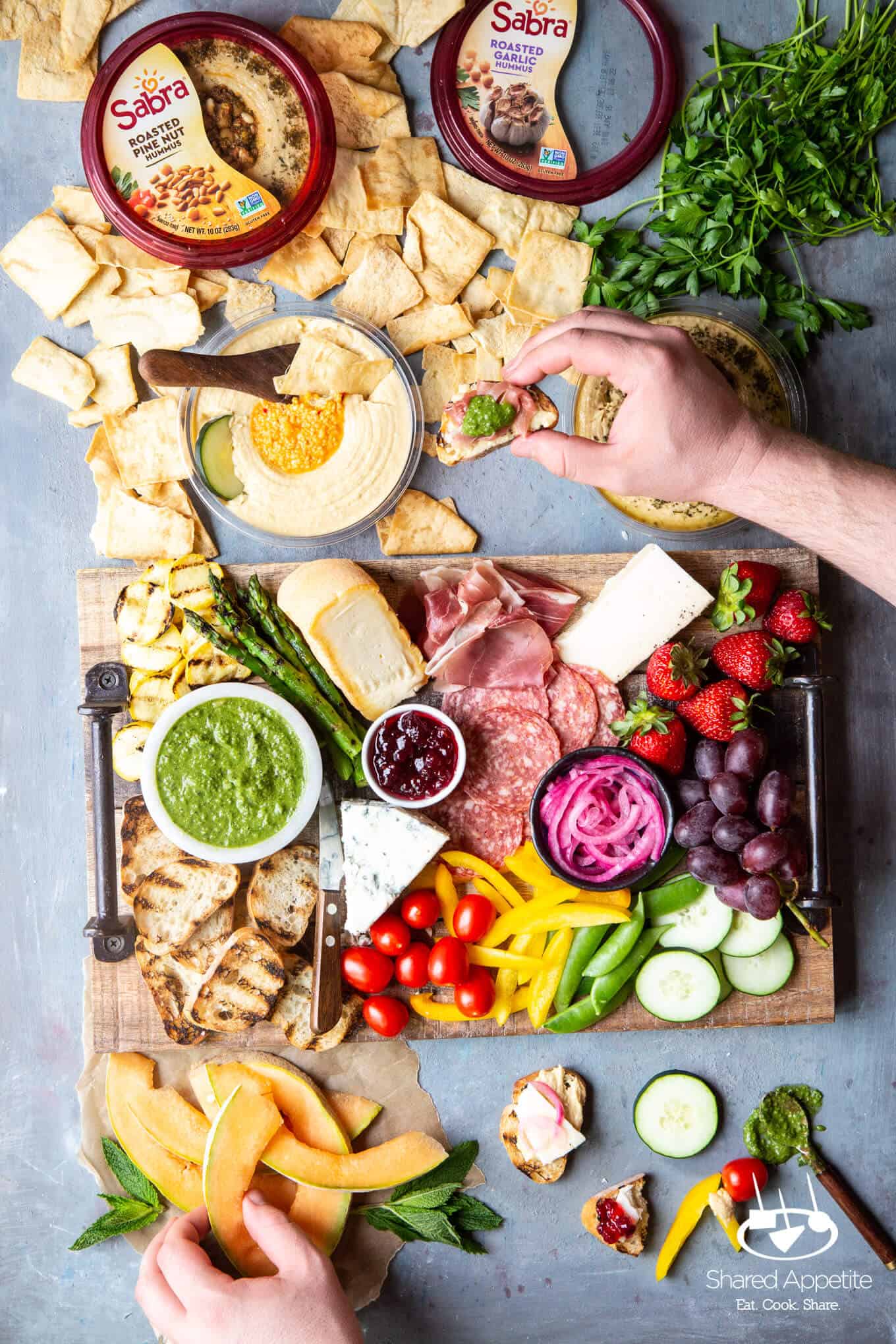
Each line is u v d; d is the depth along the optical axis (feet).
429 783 5.53
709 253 5.87
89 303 5.92
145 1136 5.84
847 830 6.29
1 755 6.16
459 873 5.79
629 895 5.74
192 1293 5.23
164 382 5.29
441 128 5.87
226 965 5.64
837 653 6.29
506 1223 6.13
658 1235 6.19
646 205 6.08
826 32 6.14
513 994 5.82
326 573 5.57
